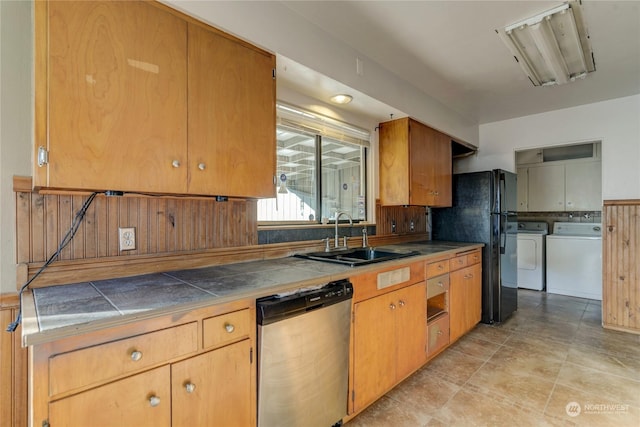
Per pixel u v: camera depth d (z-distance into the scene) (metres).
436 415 1.83
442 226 3.67
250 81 1.61
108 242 1.46
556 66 2.46
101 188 1.17
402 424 1.76
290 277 1.53
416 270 2.28
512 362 2.48
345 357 1.69
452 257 2.75
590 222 4.82
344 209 2.74
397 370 2.07
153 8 1.29
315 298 1.50
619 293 3.15
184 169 1.38
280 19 1.73
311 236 2.40
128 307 1.04
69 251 1.36
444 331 2.62
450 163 3.52
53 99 1.08
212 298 1.18
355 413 1.77
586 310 3.78
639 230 3.08
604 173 3.35
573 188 4.86
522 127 3.84
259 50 1.65
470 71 2.59
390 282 2.02
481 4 1.77
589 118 3.42
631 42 2.18
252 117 1.62
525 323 3.34
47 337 0.85
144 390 1.03
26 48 1.30
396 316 2.07
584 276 4.34
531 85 2.90
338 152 2.69
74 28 1.11
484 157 4.13
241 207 1.96
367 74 2.32
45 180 1.07
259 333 1.33
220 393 1.22
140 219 1.55
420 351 2.31
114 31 1.19
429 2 1.75
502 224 3.34
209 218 1.81
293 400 1.44
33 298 1.14
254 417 1.34
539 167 5.16
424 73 2.62
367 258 2.60
